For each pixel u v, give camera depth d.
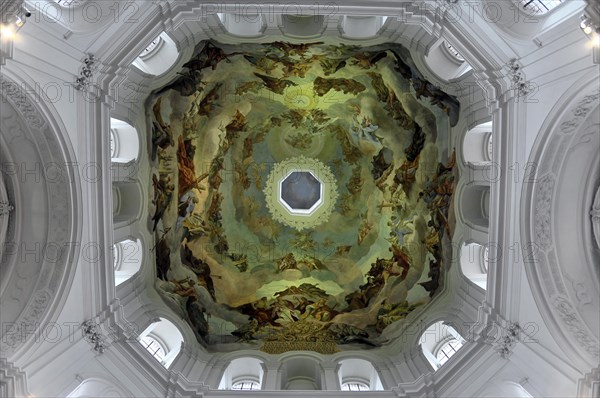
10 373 10.67
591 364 11.21
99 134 12.62
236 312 18.14
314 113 19.91
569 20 10.46
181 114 17.30
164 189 17.44
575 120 11.16
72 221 12.21
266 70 17.58
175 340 16.55
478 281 15.97
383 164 19.50
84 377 12.43
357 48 16.03
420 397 13.29
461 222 16.28
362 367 16.28
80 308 12.73
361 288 18.92
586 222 12.19
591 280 12.05
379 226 19.55
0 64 9.68
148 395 13.16
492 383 12.91
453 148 16.28
